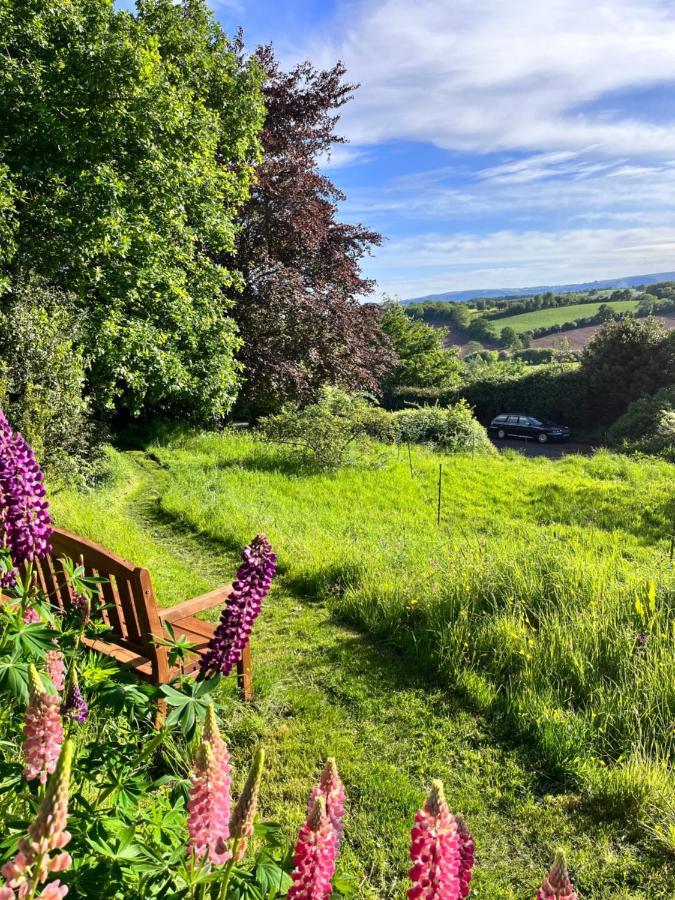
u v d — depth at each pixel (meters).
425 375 41.75
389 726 4.33
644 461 18.69
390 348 24.64
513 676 4.84
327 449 13.99
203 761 1.30
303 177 20.17
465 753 4.05
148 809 2.48
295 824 3.21
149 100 12.82
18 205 12.25
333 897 1.54
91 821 1.72
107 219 12.05
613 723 4.19
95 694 2.32
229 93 17.02
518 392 34.09
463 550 7.57
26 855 0.94
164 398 18.05
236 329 16.81
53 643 1.98
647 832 3.36
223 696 4.32
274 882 1.58
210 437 16.50
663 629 5.23
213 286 16.23
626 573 6.51
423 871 1.13
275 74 21.02
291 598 6.61
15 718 2.12
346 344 21.73
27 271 11.24
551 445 28.92
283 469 13.36
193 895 1.55
